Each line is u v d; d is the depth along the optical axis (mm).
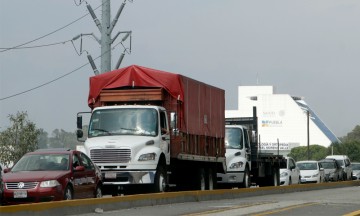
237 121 93250
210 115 74938
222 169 79812
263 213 46031
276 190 84188
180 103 65625
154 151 60750
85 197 54562
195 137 69750
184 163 70438
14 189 50406
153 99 64875
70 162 53312
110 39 82250
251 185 92000
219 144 78000
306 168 130250
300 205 53812
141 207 53938
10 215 40500
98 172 57562
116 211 49906
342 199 64750
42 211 43594
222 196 68562
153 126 61812
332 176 145375
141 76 65438
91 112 63562
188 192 61812
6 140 115875
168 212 48688
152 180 60469
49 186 50281
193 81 69438
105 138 61594
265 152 98938
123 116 62438
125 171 60375
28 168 53125
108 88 65688
